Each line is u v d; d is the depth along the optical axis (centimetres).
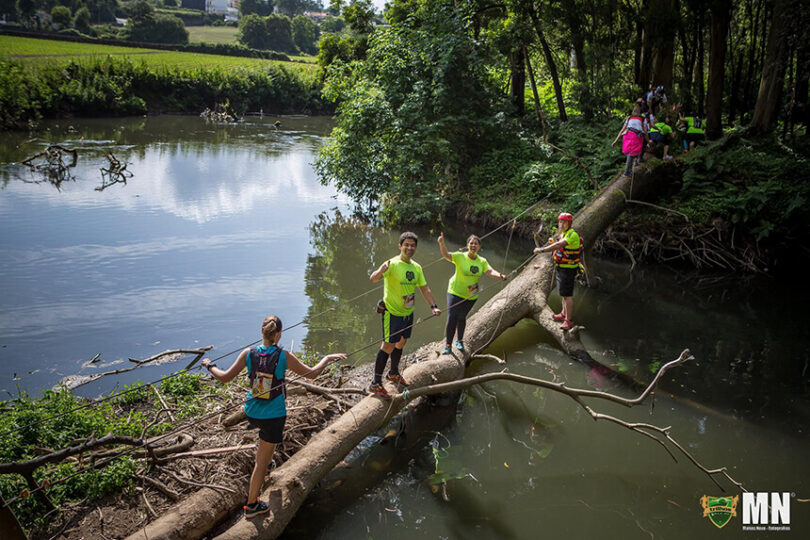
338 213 1611
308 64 6775
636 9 1770
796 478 554
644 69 1769
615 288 1127
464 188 1647
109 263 1088
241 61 6209
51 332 782
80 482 443
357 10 2345
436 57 1614
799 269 1237
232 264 1128
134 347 750
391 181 1599
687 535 473
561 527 480
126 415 567
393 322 567
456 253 673
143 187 1781
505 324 824
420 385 634
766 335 905
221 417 553
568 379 750
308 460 491
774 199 1238
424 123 1572
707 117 1750
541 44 1898
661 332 910
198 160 2284
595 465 570
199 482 457
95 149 2425
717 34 1669
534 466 566
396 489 523
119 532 411
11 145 2444
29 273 1008
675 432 631
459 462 568
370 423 548
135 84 4094
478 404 689
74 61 3781
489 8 1898
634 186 1216
